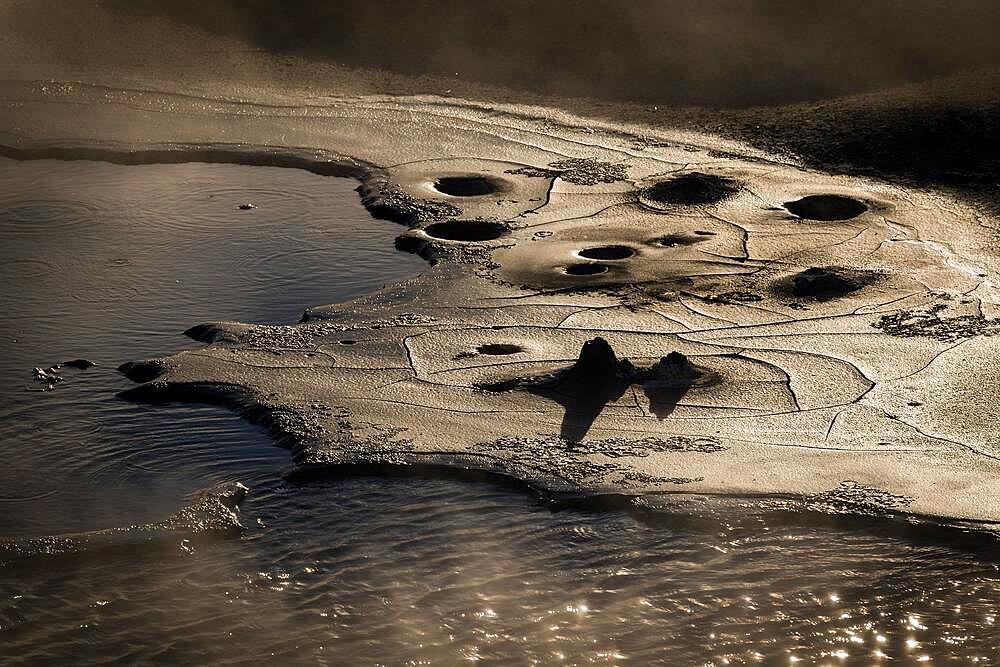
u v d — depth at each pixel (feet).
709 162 120.78
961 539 57.82
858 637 51.55
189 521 60.34
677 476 63.41
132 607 54.19
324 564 57.21
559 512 60.95
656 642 51.37
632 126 134.00
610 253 97.96
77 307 88.17
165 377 75.77
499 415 70.38
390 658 50.49
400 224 105.91
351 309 86.69
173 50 172.96
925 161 118.52
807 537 58.59
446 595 54.70
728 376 75.41
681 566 56.65
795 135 127.54
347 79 158.20
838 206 108.06
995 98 132.57
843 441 66.95
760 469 64.03
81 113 141.69
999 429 67.77
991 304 85.46
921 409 70.44
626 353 78.89
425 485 63.62
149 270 95.20
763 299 87.71
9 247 99.96
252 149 127.34
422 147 127.13
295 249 99.86
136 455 67.56
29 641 51.85
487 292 89.35
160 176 120.67
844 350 78.64
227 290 91.45
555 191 112.88
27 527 60.49
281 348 80.07
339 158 123.85
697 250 97.86
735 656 50.42
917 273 91.86
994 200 108.47
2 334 83.41
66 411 72.59
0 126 135.64
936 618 52.70
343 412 70.95
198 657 50.72
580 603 54.08
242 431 69.82
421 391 73.51
